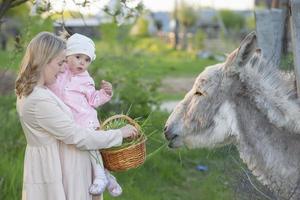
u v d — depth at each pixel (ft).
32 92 17.10
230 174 25.07
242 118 18.02
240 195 22.43
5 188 27.12
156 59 109.40
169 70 91.91
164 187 32.91
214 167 32.68
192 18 157.38
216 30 163.73
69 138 17.06
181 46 151.64
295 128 17.51
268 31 25.09
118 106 36.04
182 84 72.49
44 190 17.46
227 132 18.24
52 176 17.28
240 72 18.02
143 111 35.37
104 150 18.12
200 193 31.04
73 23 38.45
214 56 115.85
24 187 17.65
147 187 31.99
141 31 162.09
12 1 27.25
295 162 17.61
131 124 18.70
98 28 56.70
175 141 18.97
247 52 18.01
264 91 17.78
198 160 36.45
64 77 18.06
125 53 62.59
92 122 18.10
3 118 34.65
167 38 169.89
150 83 41.34
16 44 30.99
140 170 33.53
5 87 38.70
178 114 18.95
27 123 17.33
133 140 18.19
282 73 18.76
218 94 18.28
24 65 17.24
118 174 32.12
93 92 18.33
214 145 18.60
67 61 18.16
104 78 37.76
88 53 18.15
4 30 84.02
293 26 19.98
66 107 17.42
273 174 17.83
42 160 17.37
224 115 18.22
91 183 17.85
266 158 17.78
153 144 30.63
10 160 30.50
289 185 17.72
